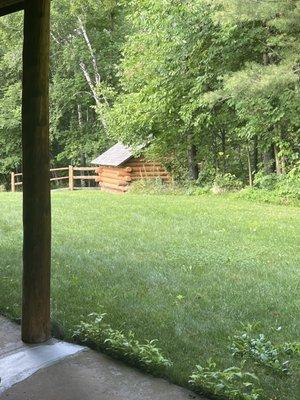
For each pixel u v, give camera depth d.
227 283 5.62
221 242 8.05
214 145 17.45
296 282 5.70
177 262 6.62
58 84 25.97
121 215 10.85
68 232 8.86
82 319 4.36
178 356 3.63
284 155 13.91
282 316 4.56
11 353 3.67
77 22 24.88
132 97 16.75
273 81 10.67
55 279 5.69
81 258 6.78
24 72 3.69
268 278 5.89
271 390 3.11
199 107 15.03
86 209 11.81
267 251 7.41
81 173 27.59
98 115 24.41
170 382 3.21
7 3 3.87
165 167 18.47
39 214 3.78
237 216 10.63
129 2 19.36
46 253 3.85
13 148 27.92
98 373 3.34
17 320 4.36
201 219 10.27
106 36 25.45
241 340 3.81
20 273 5.95
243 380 3.23
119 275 5.90
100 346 3.69
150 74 16.25
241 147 17.25
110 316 4.49
